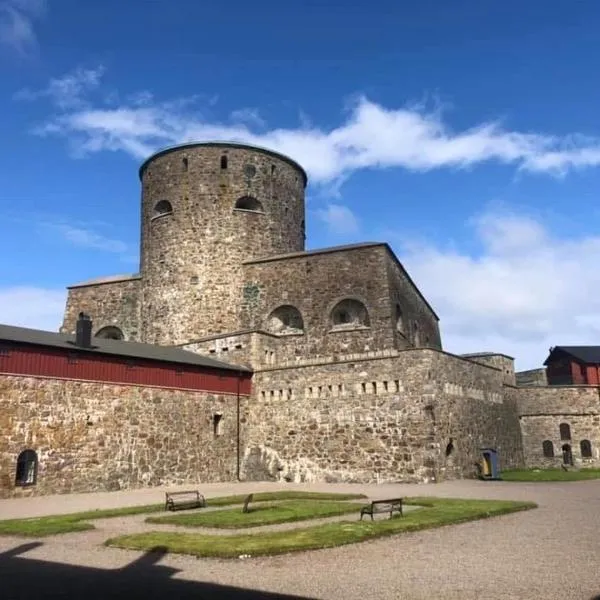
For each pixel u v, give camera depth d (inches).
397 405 1216.8
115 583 411.8
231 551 491.8
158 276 1701.5
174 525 665.6
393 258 1565.0
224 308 1643.7
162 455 1218.0
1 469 978.1
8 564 479.8
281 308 1604.3
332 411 1290.6
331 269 1551.4
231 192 1713.8
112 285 1791.3
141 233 1817.2
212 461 1309.1
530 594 369.1
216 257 1670.8
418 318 1866.4
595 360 2290.8
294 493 995.3
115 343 1306.6
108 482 1119.6
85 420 1106.7
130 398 1185.4
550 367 2486.5
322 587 391.9
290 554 495.5
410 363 1220.5
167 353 1344.7
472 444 1364.4
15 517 749.3
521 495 941.8
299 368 1359.5
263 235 1726.1
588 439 1761.8
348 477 1239.5
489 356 1755.7
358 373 1275.8
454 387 1311.5
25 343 1037.2
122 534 610.2
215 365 1353.3
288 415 1350.9
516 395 1814.7
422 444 1176.2
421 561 464.4
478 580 404.2
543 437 1787.6
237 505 853.2
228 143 1737.2
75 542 571.2
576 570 428.8
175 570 446.9
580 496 926.4
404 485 1139.3
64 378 1088.2
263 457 1362.0
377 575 422.3
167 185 1743.4
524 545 522.9
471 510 721.0
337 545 524.7
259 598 367.6
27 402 1029.8
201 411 1310.3
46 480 1033.5
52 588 401.1
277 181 1793.8
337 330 1503.4
